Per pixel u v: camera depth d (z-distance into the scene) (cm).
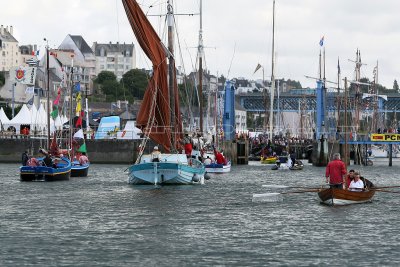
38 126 16362
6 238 4944
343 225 5572
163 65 8588
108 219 5872
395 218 5966
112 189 8394
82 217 5988
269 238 4994
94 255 4422
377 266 4169
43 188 8600
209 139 15550
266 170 14025
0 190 8338
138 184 8856
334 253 4500
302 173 13025
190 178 8881
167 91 8631
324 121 17875
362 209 6531
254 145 19188
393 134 16075
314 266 4172
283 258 4359
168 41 8825
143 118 8556
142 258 4350
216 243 4806
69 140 11488
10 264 4175
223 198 7512
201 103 13475
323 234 5166
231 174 12388
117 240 4897
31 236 5031
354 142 16112
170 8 8881
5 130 16250
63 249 4584
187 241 4869
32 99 17488
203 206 6781
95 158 15662
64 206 6750
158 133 8625
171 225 5556
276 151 18475
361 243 4819
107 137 16775
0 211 6366
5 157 15525
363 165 17062
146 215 6119
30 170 9619
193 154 10556
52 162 9944
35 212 6306
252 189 8775
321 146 16200
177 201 7181
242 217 6009
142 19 8450
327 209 6531
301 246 4712
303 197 7650
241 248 4641
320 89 17888
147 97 8525
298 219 5888
